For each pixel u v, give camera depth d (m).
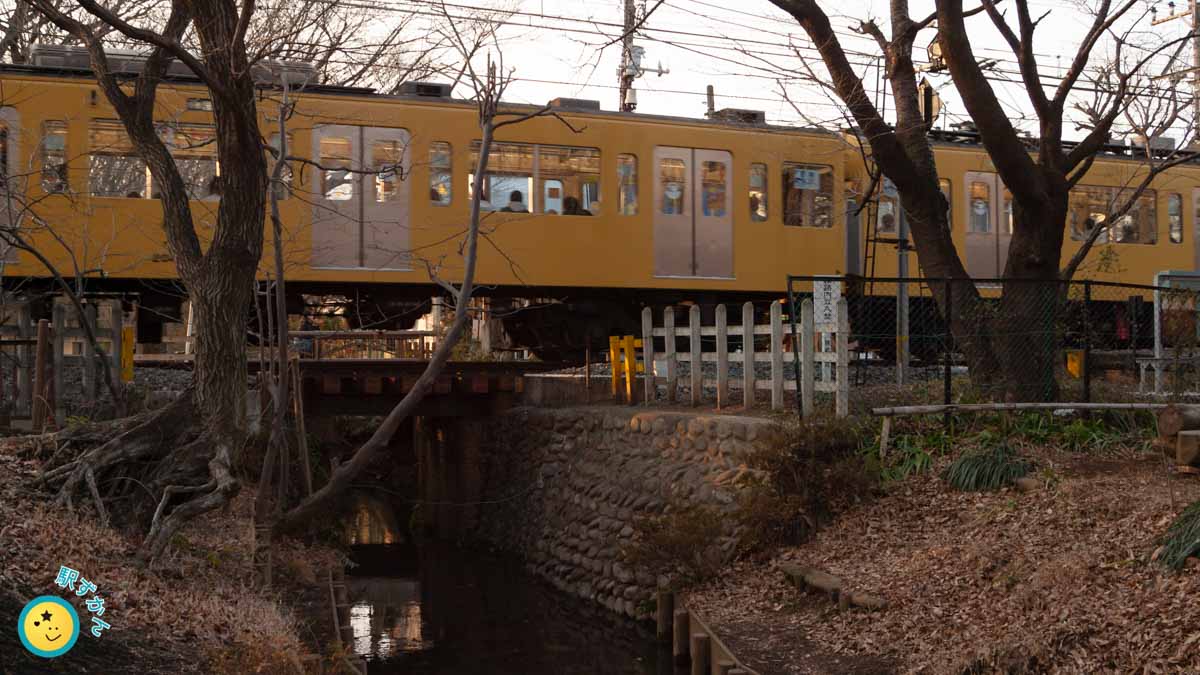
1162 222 19.02
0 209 13.32
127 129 9.98
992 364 10.90
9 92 13.52
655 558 9.88
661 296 16.67
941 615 7.15
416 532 19.12
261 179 9.85
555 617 11.95
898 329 12.64
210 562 8.84
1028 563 7.18
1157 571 6.41
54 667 5.32
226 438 9.42
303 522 11.16
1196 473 8.09
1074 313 12.14
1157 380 11.78
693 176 16.25
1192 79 14.49
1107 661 5.79
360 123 14.66
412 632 11.35
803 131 16.62
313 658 7.12
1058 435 9.72
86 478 8.72
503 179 15.27
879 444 9.80
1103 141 11.28
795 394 11.76
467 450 18.48
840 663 7.09
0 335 11.32
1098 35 10.84
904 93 11.56
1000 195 18.19
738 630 8.12
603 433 13.70
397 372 15.86
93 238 13.70
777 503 9.40
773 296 17.19
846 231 17.16
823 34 10.93
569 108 15.88
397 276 14.82
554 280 15.48
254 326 16.41
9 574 6.41
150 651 6.10
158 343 15.64
